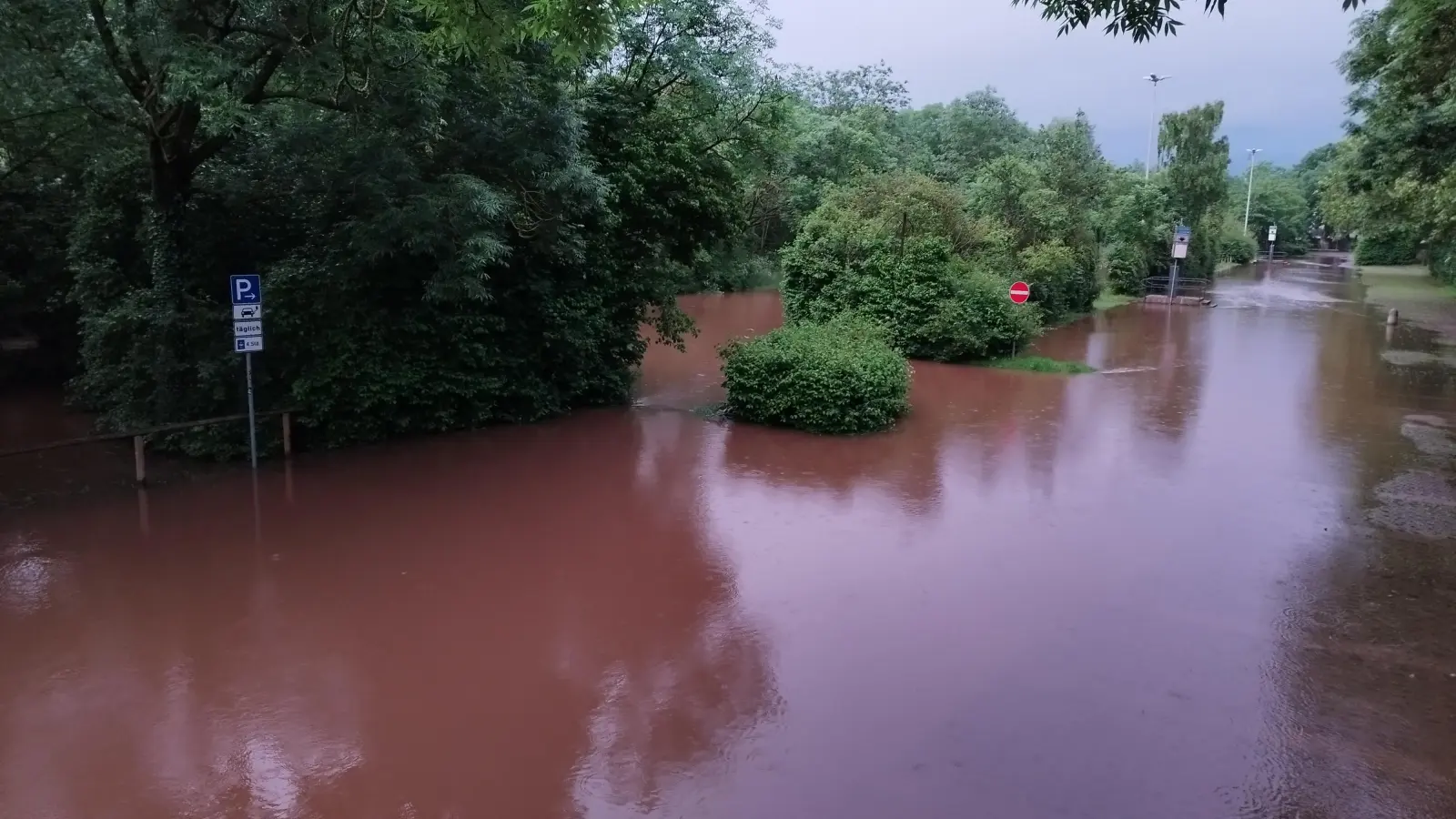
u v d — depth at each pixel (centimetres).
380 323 1062
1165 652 557
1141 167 4447
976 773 428
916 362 1748
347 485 911
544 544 747
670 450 1074
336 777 428
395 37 877
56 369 1482
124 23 850
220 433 1002
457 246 1001
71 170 1240
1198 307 2889
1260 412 1292
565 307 1216
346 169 976
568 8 617
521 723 476
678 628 589
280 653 553
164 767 436
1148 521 812
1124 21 645
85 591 646
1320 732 469
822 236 1869
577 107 1198
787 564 704
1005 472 977
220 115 841
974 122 5109
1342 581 673
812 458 1039
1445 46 1178
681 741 458
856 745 452
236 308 914
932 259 1772
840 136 3866
